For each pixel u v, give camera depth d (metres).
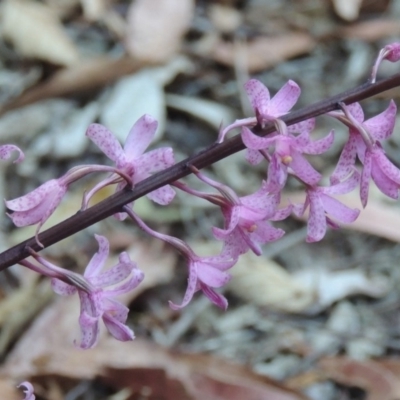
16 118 0.89
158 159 0.48
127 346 0.67
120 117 0.87
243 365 0.65
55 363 0.66
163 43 0.94
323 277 0.76
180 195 0.83
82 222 0.49
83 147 0.87
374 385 0.67
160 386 0.65
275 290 0.74
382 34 1.04
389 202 0.82
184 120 0.91
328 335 0.73
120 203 0.49
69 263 0.78
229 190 0.48
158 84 0.90
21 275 0.73
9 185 0.84
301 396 0.63
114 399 0.67
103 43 1.01
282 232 0.49
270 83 0.97
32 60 0.94
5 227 0.80
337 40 1.05
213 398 0.64
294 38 1.03
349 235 0.82
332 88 0.97
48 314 0.68
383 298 0.76
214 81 0.96
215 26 1.03
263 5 1.10
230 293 0.76
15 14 0.96
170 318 0.74
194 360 0.66
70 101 0.92
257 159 0.49
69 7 1.04
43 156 0.86
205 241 0.79
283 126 0.47
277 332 0.73
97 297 0.48
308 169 0.47
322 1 1.08
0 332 0.69
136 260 0.74
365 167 0.47
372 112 0.94
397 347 0.71
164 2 0.96
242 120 0.48
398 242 0.81
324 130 0.91
